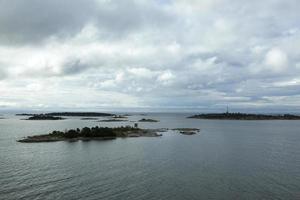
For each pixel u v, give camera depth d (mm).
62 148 83938
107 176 48250
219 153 73562
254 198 37531
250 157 67375
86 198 36969
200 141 103312
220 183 44406
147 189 41062
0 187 41281
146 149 81438
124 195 38375
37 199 36344
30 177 47125
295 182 45094
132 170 52906
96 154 72000
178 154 71750
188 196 38188
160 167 55656
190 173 50750
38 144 94125
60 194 38406
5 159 64312
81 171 51844
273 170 53438
